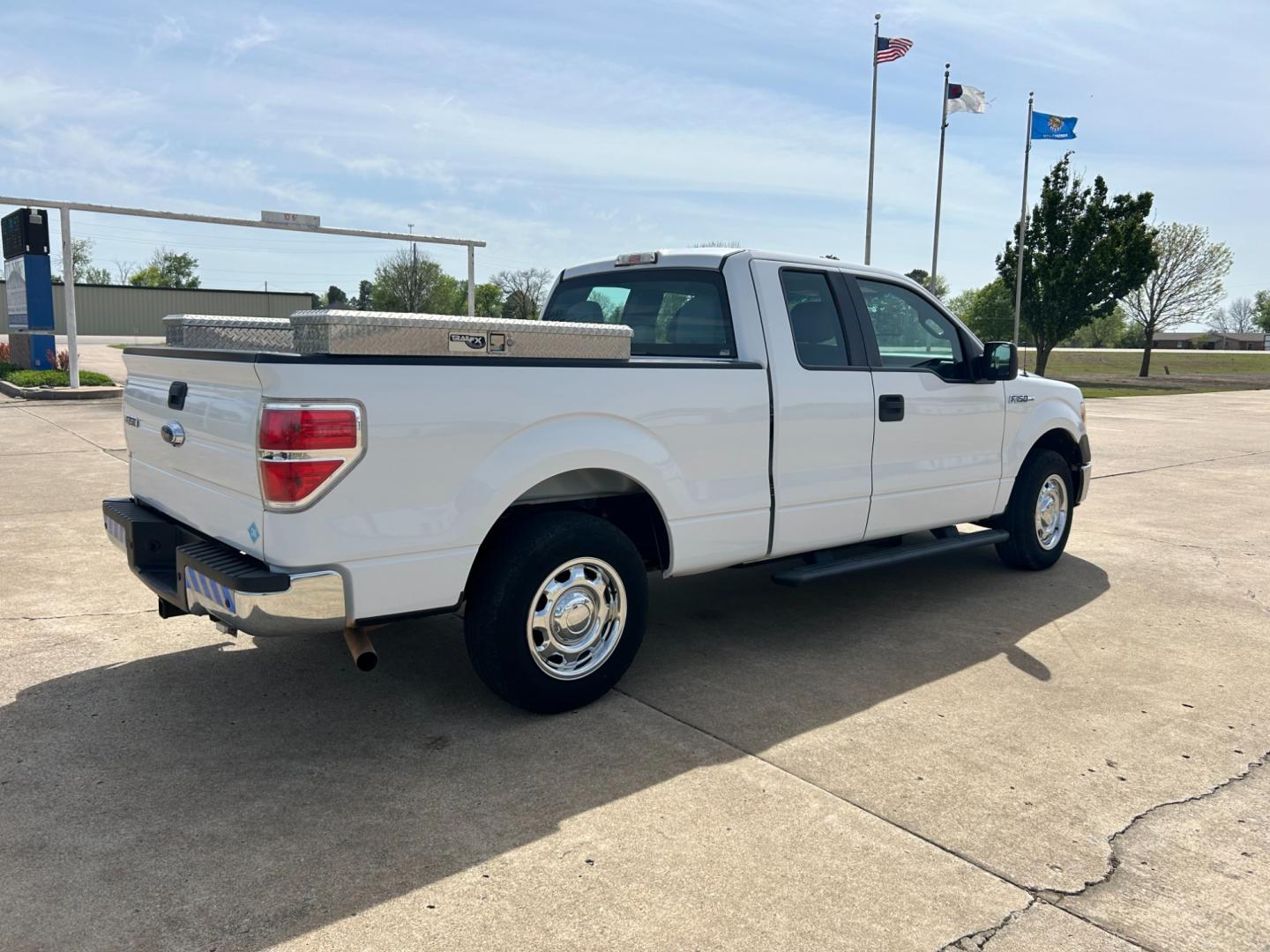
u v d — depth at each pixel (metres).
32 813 3.04
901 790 3.29
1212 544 7.30
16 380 18.75
